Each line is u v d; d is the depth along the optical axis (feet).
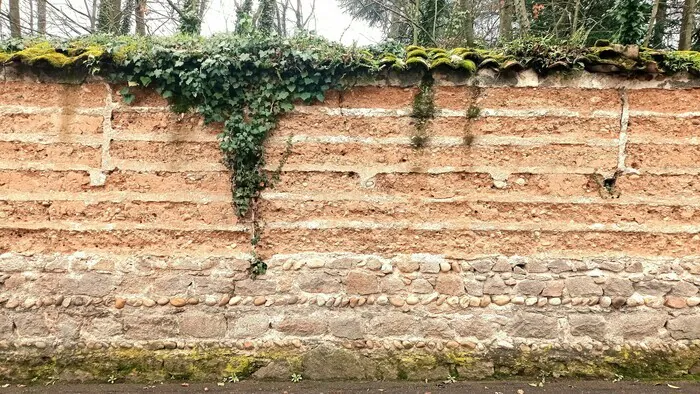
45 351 15.69
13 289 15.79
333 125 15.81
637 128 15.62
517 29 36.32
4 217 15.71
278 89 15.55
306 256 16.01
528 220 15.85
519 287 15.85
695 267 15.69
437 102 15.70
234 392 14.65
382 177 15.90
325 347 15.89
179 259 15.88
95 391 14.67
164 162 15.75
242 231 15.92
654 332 15.79
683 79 15.42
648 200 15.69
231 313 15.92
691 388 14.74
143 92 15.62
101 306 15.84
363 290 15.94
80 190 15.72
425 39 36.68
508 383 15.11
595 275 15.80
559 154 15.70
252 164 15.78
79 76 15.44
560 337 15.84
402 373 15.47
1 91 15.44
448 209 15.90
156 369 15.43
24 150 15.61
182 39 16.17
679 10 35.22
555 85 15.60
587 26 31.83
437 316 15.92
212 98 15.43
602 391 14.61
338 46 15.99
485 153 15.78
